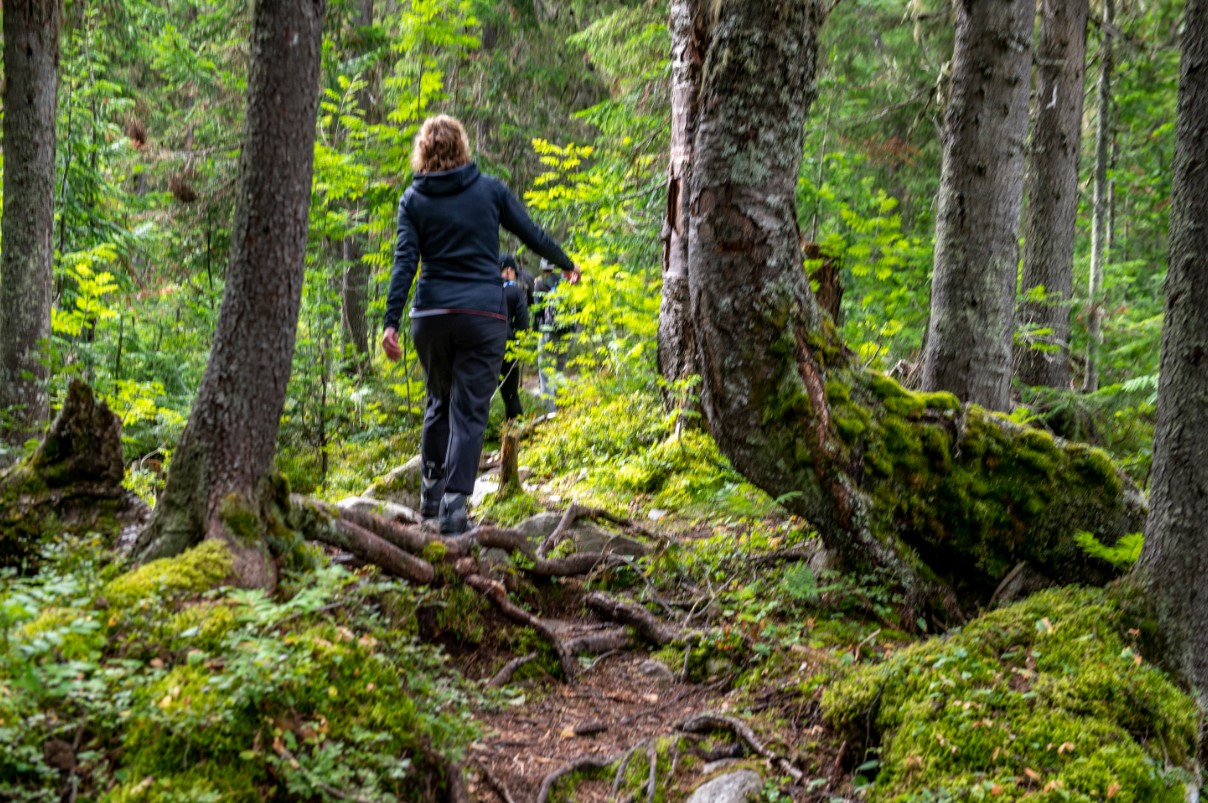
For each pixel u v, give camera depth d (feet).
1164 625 12.55
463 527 15.61
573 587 16.12
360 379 36.19
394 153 31.40
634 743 11.79
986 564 15.94
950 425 16.10
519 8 45.93
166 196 38.96
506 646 13.56
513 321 31.60
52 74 22.21
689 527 20.29
